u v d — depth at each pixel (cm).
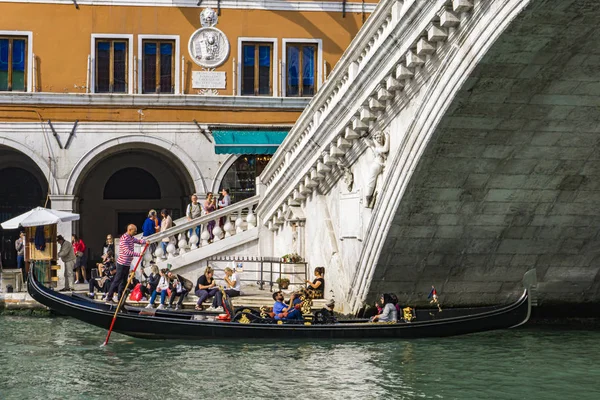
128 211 3316
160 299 2183
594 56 1419
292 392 1359
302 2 3031
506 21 1324
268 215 2456
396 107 1708
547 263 1975
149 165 3316
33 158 2914
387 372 1499
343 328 1781
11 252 3272
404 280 1948
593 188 1791
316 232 2219
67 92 2934
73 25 2942
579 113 1571
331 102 1962
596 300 2080
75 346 1794
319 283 2155
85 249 2819
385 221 1800
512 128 1598
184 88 2981
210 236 2533
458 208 1792
